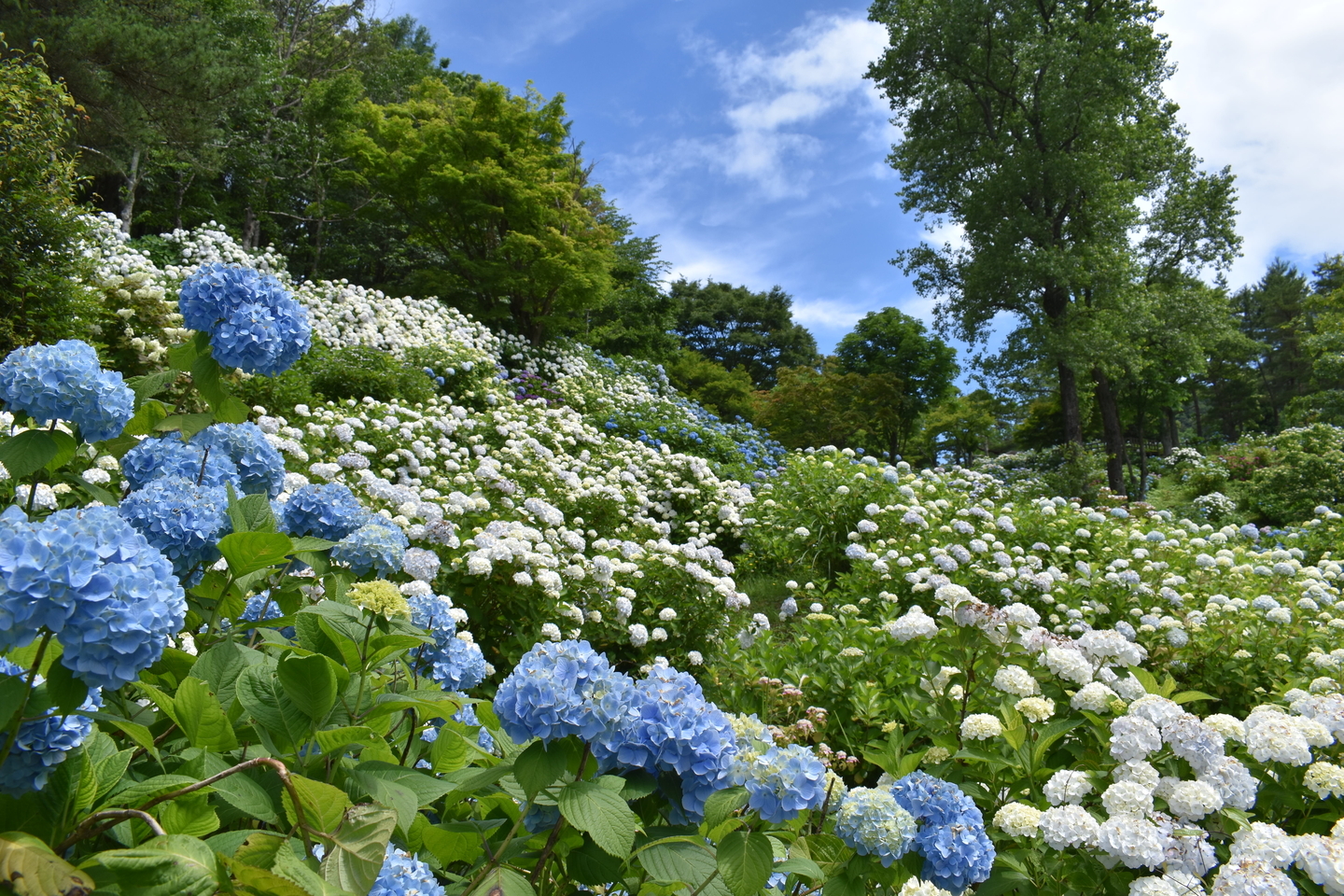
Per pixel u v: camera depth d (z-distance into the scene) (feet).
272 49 81.00
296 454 19.65
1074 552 30.45
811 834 6.69
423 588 8.50
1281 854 7.88
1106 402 81.97
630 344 104.83
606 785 4.48
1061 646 12.60
